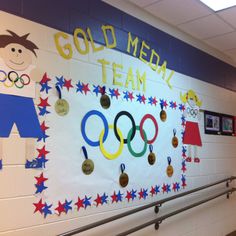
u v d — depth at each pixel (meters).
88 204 2.32
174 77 3.35
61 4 2.25
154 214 2.93
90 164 2.35
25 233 1.93
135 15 2.91
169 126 3.20
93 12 2.49
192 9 3.03
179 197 3.21
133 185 2.72
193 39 3.75
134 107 2.79
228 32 3.61
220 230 4.00
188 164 3.44
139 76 2.88
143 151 2.85
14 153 1.90
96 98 2.45
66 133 2.20
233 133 4.45
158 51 3.15
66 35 2.26
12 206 1.87
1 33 1.89
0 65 1.88
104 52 2.55
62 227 2.13
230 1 2.88
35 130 2.01
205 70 3.93
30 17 2.04
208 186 3.63
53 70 2.15
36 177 2.00
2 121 1.85
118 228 2.56
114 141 2.56
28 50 2.01
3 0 1.92
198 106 3.71
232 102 4.51
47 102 2.10
